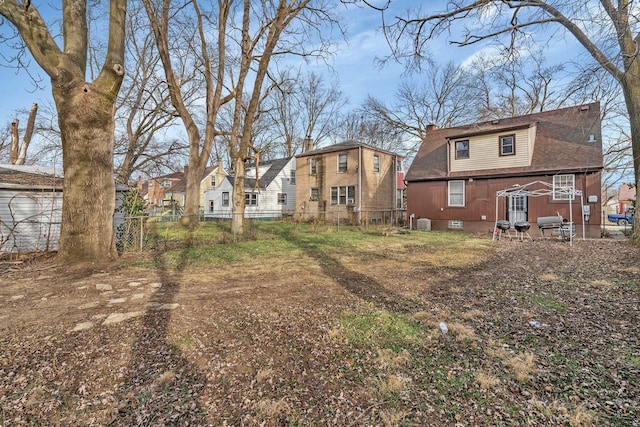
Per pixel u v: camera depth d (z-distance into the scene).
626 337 3.57
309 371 2.93
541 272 6.96
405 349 3.36
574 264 7.75
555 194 14.47
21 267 7.30
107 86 7.54
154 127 22.81
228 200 27.27
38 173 11.63
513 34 8.78
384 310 4.56
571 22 7.60
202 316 4.29
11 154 17.98
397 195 26.06
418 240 12.85
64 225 7.70
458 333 3.76
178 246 10.52
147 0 14.56
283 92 17.23
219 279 6.37
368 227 18.50
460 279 6.42
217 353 3.27
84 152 7.61
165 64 15.76
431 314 4.39
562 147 14.92
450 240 12.93
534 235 14.57
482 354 3.24
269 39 13.45
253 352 3.30
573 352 3.25
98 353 3.24
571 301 4.89
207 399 2.52
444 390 2.62
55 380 2.76
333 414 2.34
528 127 15.09
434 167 18.64
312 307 4.68
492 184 16.27
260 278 6.48
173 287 5.75
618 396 2.50
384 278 6.51
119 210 11.41
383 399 2.51
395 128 31.11
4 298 5.04
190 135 16.94
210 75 16.55
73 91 7.30
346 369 2.97
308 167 25.02
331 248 10.51
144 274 6.68
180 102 16.61
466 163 17.08
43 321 4.07
